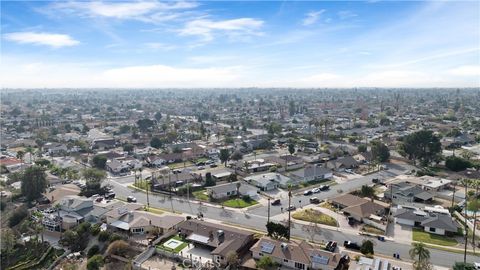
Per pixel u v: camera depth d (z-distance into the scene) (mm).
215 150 198625
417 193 125062
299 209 115062
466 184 131500
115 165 166625
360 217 104438
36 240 102062
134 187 141000
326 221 104125
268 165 166750
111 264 86312
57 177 150000
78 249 96312
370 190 125188
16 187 140375
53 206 118062
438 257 84625
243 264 80312
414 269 75562
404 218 104375
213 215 110812
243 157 186875
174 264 83188
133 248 90438
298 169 162125
